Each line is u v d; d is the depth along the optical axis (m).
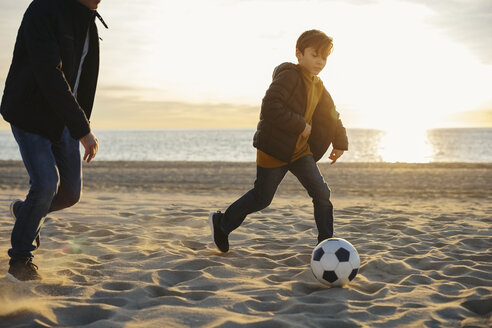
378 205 8.39
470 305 2.78
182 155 54.44
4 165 23.12
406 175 17.30
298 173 3.88
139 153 59.53
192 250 4.32
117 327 2.33
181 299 2.79
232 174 17.64
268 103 3.56
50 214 6.29
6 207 6.93
